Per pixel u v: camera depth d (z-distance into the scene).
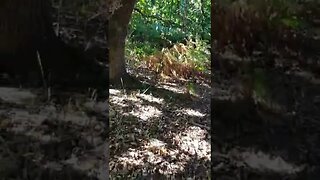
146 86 5.67
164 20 8.27
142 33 8.20
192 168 3.21
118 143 3.53
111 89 5.39
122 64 5.75
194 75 6.95
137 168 3.12
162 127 4.07
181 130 4.05
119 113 4.32
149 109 4.66
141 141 3.64
